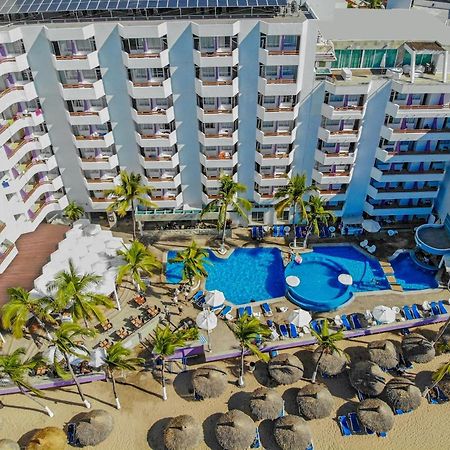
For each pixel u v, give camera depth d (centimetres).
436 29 5812
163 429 4634
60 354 4897
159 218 6412
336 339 4538
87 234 5941
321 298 5709
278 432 4444
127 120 5538
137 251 5278
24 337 5319
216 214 6450
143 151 5844
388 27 5847
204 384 4797
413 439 4562
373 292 5844
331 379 5025
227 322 5441
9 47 4897
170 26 4734
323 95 5331
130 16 5119
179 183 6162
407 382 4800
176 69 5075
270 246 6438
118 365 4291
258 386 4969
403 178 5997
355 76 5484
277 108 5353
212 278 6031
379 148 5809
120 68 5072
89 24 4812
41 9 4991
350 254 6350
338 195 6266
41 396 4441
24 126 5288
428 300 5747
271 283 5978
